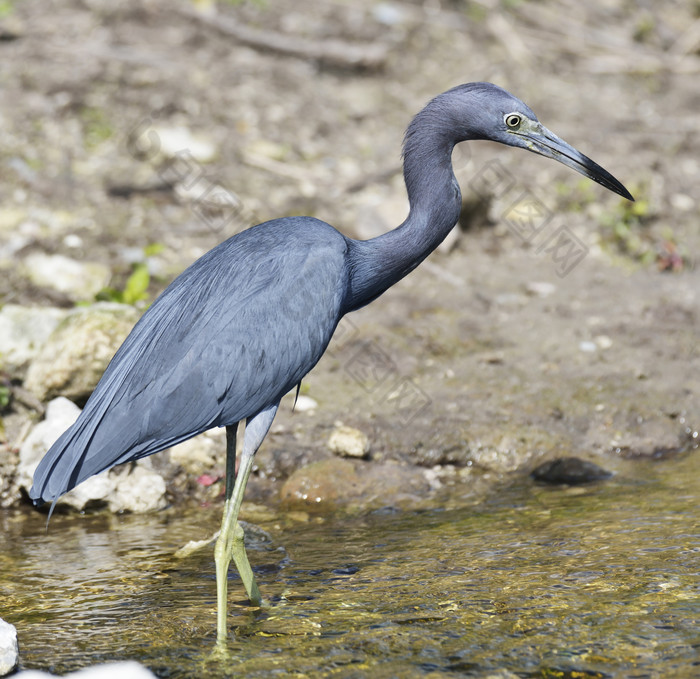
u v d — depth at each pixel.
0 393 10.72
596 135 19.22
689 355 12.73
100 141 17.11
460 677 6.45
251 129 17.98
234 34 20.48
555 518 9.15
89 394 10.56
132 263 13.41
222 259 7.88
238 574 8.31
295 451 10.73
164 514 9.84
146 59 19.20
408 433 11.07
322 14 22.14
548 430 11.18
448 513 9.50
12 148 16.41
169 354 7.54
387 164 17.48
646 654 6.60
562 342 13.01
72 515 9.83
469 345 12.91
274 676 6.57
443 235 8.76
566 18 23.55
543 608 7.30
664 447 11.07
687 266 15.43
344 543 8.85
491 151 18.38
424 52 21.52
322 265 7.85
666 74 22.02
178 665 6.75
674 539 8.41
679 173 18.22
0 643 6.68
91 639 7.15
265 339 7.61
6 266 13.52
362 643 6.94
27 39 19.27
